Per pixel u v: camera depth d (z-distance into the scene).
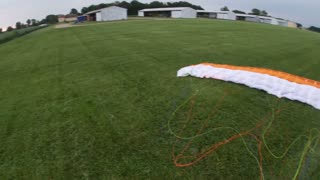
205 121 8.02
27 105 10.12
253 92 10.06
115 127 7.89
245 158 6.36
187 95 9.90
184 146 6.88
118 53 19.02
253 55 17.81
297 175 5.77
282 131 7.46
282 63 15.68
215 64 14.05
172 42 23.80
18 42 36.34
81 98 10.30
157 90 10.58
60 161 6.54
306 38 33.88
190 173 5.95
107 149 6.88
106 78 12.71
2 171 6.32
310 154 6.45
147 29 38.41
